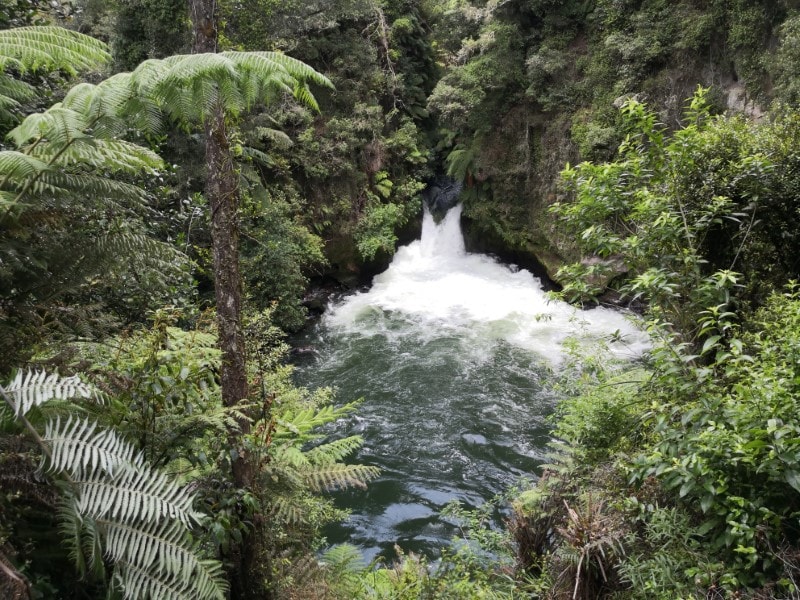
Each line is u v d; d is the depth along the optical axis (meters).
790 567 2.20
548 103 12.80
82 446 2.11
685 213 3.70
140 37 10.20
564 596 3.09
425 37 16.83
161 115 2.45
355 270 14.11
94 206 3.08
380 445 7.95
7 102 3.28
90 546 2.18
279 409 4.15
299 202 12.49
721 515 2.58
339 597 3.38
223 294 2.86
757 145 3.90
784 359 2.70
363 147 14.27
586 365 4.33
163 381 2.63
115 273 3.25
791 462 2.18
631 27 11.79
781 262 4.08
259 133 10.66
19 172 2.44
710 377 2.85
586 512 3.19
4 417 2.14
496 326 11.69
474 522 4.27
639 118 4.03
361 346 11.16
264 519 2.90
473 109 13.70
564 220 4.23
